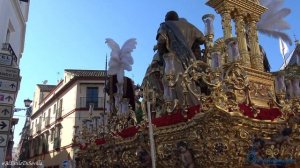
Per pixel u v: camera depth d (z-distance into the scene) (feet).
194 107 19.57
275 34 31.40
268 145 18.90
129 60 38.91
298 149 19.65
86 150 36.17
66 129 109.81
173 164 20.26
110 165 29.04
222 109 17.38
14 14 60.95
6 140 34.12
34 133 150.71
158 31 30.76
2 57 36.81
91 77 108.27
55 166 113.50
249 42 28.09
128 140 25.89
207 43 28.09
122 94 36.32
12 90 35.58
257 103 22.44
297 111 19.80
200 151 17.99
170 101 22.18
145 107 29.43
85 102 105.81
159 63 31.68
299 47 30.27
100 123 39.70
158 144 21.35
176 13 31.91
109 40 39.58
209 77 20.44
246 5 27.89
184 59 27.78
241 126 18.02
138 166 24.13
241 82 19.15
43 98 148.15
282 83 22.00
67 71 117.91
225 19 26.81
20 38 70.44
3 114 34.55
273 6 31.60
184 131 19.62
